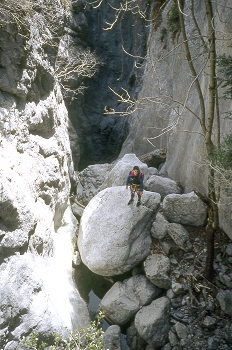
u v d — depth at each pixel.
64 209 12.42
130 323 10.12
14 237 8.34
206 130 8.41
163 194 11.98
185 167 12.02
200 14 12.27
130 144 16.59
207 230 9.44
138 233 10.66
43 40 10.70
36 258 9.30
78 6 17.69
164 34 14.41
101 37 20.17
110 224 10.73
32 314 8.31
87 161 19.08
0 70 9.01
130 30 20.28
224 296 9.25
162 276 9.93
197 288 9.65
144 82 16.06
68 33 17.06
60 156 11.81
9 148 9.13
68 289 10.21
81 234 11.38
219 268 9.87
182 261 10.36
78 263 11.38
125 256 10.34
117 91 20.39
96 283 11.66
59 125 12.48
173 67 13.91
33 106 10.48
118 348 9.32
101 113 19.92
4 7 8.60
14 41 9.03
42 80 11.02
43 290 8.86
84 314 10.02
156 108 14.83
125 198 11.06
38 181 10.25
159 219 10.84
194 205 10.63
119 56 20.39
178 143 12.78
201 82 11.69
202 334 9.27
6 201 7.88
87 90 19.50
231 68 7.88
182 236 10.43
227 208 9.80
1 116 8.96
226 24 9.59
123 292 10.17
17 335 7.95
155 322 9.34
